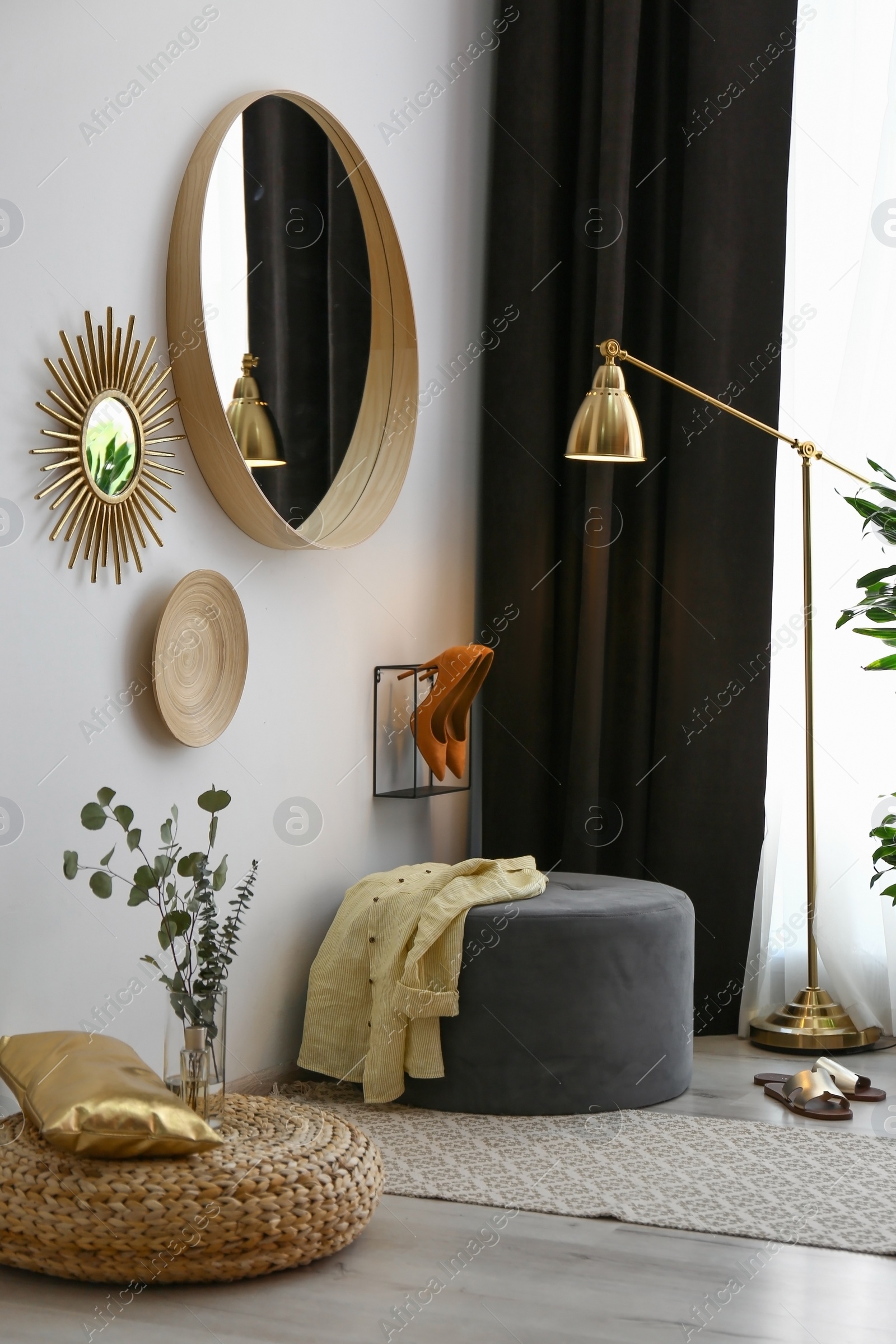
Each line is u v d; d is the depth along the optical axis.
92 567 2.26
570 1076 2.70
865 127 3.42
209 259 2.48
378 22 3.12
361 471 3.12
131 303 2.36
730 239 3.46
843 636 3.40
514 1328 1.74
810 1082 2.74
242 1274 1.86
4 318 2.05
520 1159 2.41
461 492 3.61
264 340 2.70
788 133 3.43
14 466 2.08
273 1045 2.82
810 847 3.26
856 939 3.38
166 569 2.46
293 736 2.87
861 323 3.35
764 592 3.46
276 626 2.80
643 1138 2.54
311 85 2.87
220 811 2.63
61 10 2.16
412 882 2.91
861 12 3.42
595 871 3.53
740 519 3.47
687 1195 2.23
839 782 3.39
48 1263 1.83
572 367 3.66
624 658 3.63
